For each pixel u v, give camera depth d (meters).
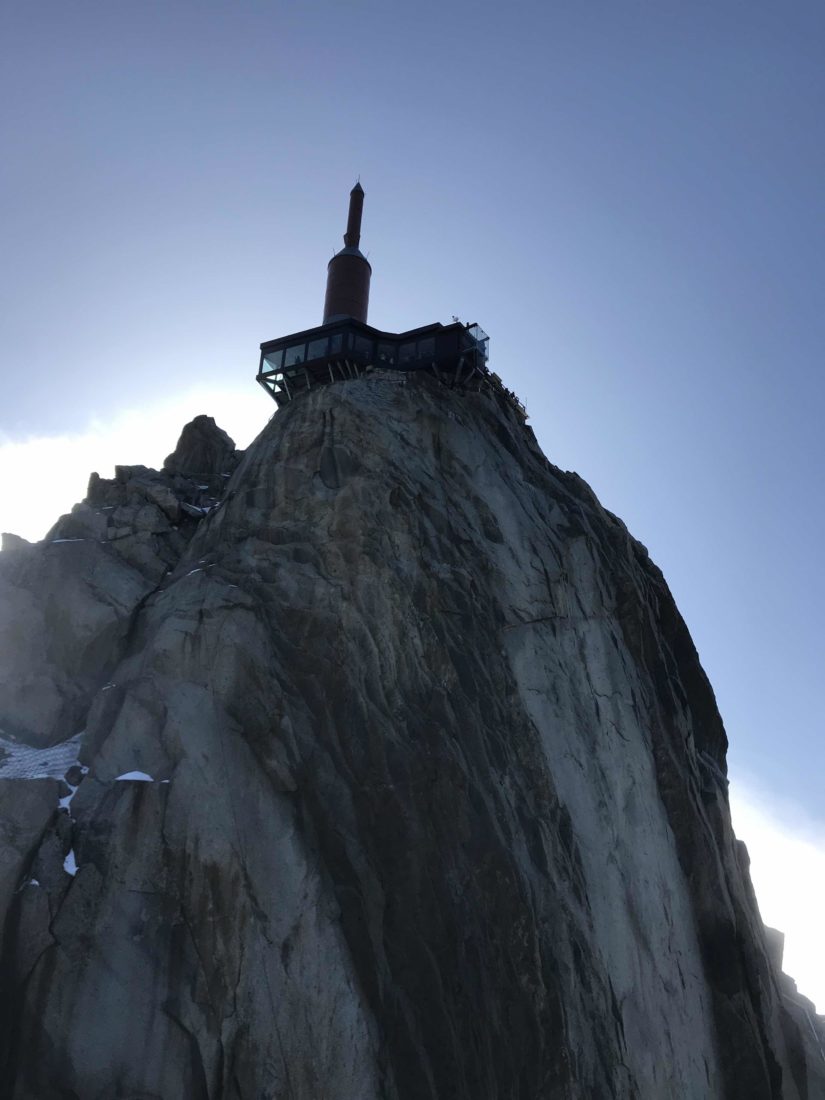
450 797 37.97
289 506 47.22
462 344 60.75
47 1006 29.66
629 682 53.34
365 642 40.97
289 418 52.38
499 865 37.38
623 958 42.84
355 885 34.09
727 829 56.38
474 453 54.50
